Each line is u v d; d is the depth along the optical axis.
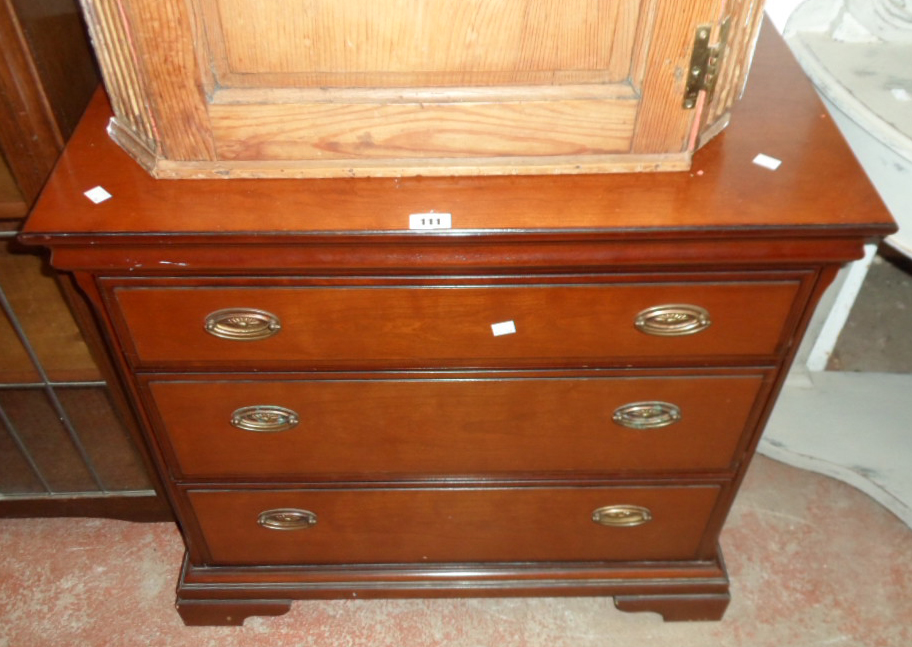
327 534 1.35
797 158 1.03
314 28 0.89
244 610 1.44
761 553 1.59
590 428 1.18
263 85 0.94
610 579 1.42
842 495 1.69
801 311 1.04
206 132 0.96
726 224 0.94
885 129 1.13
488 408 1.15
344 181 1.01
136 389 1.12
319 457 1.22
